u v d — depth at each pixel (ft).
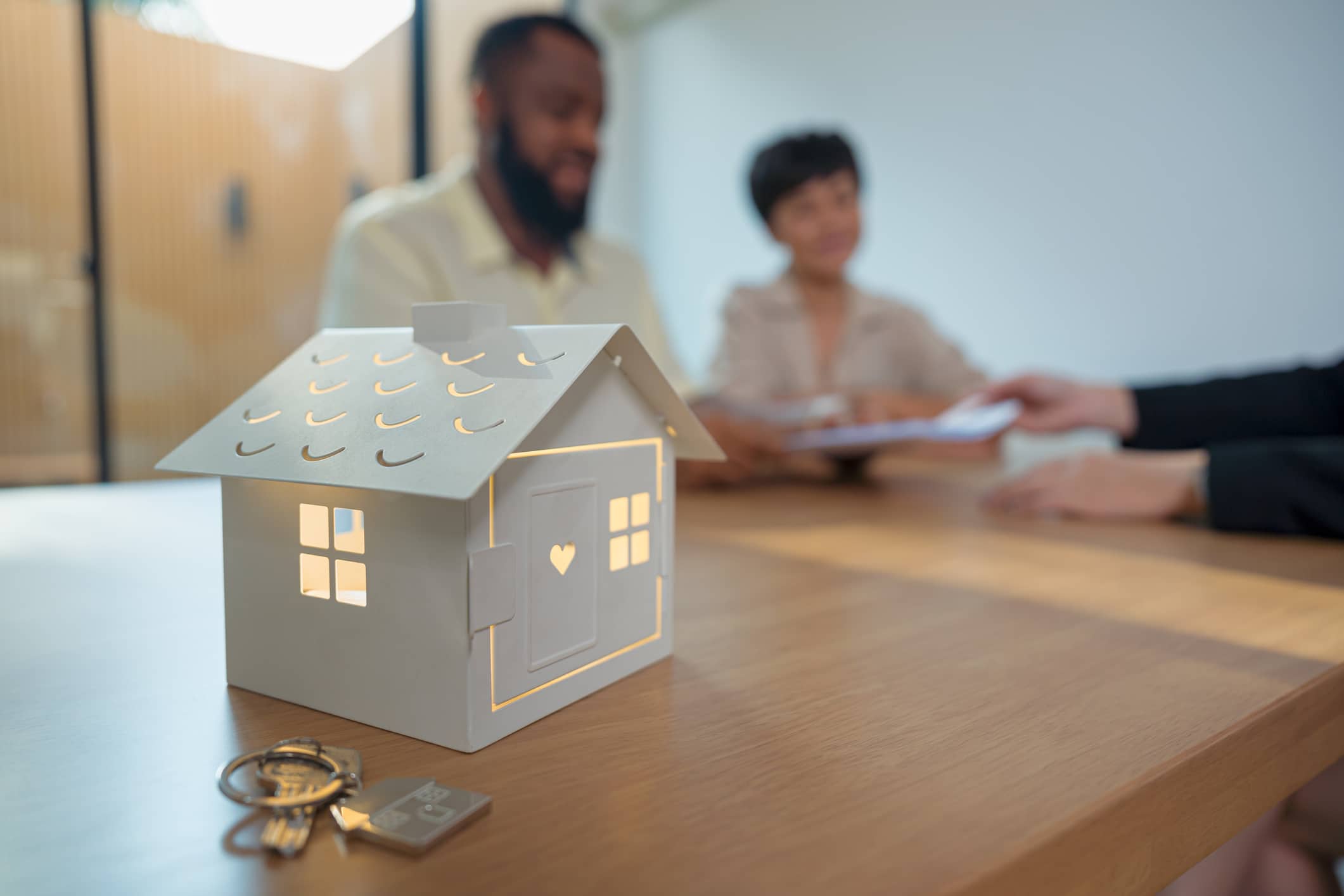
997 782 0.82
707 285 8.75
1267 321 5.06
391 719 0.93
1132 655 1.24
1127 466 2.56
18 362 7.47
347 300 3.93
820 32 7.46
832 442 3.17
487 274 4.19
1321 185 4.79
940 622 1.41
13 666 1.15
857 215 5.36
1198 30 5.22
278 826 0.70
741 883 0.63
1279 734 1.04
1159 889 0.86
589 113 4.23
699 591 1.61
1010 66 6.20
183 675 1.12
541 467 0.96
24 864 0.65
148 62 7.84
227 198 8.39
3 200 7.25
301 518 0.98
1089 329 5.91
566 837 0.70
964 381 5.45
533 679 0.96
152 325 8.14
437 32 8.39
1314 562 1.90
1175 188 5.41
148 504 2.56
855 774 0.83
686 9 8.58
